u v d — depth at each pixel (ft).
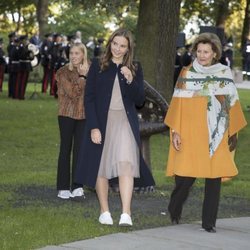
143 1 88.84
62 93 45.60
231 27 254.06
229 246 35.47
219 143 37.47
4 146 72.95
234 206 46.88
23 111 99.55
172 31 80.64
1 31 245.04
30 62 117.60
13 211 41.32
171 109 37.88
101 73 37.88
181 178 38.34
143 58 87.25
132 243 35.14
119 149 37.45
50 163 64.64
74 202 45.14
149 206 44.60
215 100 37.47
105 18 223.10
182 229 38.52
